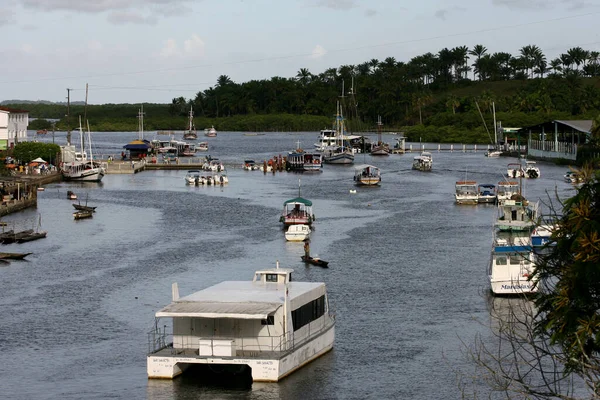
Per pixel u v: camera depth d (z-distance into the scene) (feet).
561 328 106.42
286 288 206.90
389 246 410.31
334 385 206.18
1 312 281.33
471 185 620.90
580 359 108.68
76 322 268.21
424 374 214.69
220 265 363.76
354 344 240.12
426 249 399.65
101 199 641.40
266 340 206.49
